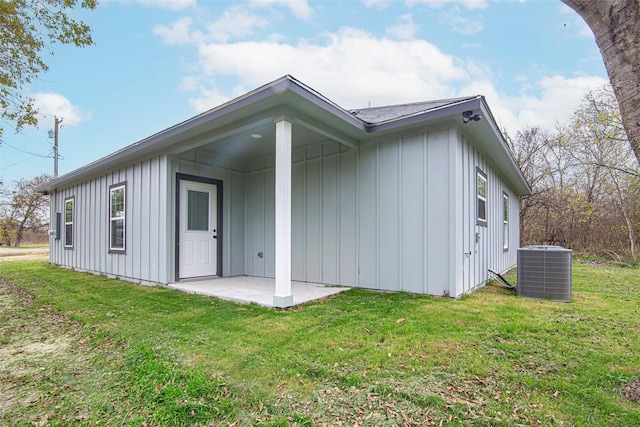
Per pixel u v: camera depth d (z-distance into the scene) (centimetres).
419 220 483
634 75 184
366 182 539
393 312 377
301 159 632
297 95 373
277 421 177
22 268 941
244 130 474
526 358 249
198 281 626
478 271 575
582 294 504
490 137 524
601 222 1259
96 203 827
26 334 342
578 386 205
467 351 262
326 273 584
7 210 2130
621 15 186
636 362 243
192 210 645
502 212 845
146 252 644
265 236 696
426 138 479
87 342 315
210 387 210
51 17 566
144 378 228
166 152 600
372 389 206
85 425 183
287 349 272
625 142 1041
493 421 172
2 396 217
